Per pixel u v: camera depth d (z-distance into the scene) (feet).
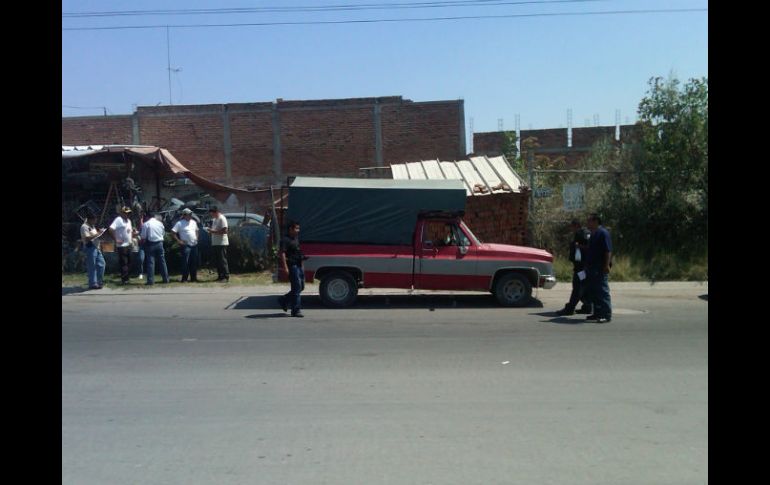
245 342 32.63
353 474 16.48
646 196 62.59
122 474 16.63
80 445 18.65
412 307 44.06
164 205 72.28
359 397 23.06
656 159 62.44
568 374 26.05
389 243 43.62
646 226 61.11
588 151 93.71
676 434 19.22
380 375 26.03
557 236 60.85
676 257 58.59
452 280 43.34
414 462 17.22
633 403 22.22
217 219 57.57
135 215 65.72
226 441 18.88
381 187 43.47
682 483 15.93
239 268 61.62
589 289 38.45
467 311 42.42
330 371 26.71
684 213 60.70
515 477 16.25
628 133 72.74
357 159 91.50
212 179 91.56
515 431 19.53
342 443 18.65
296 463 17.22
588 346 31.32
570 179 65.82
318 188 43.34
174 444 18.67
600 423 20.22
